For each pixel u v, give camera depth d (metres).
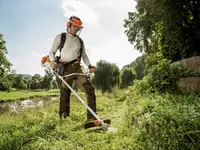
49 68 3.93
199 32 8.23
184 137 2.00
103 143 2.56
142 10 9.46
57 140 2.55
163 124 2.22
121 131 3.07
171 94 4.27
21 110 7.03
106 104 8.48
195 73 4.82
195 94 3.92
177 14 7.85
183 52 9.15
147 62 10.32
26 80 82.19
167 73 5.16
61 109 3.96
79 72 3.89
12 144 2.39
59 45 3.91
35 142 2.41
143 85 5.83
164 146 2.04
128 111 4.07
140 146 2.34
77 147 2.37
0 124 3.62
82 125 3.37
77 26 3.75
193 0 7.71
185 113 2.37
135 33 15.72
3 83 32.25
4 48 32.09
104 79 19.22
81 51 4.03
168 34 9.05
